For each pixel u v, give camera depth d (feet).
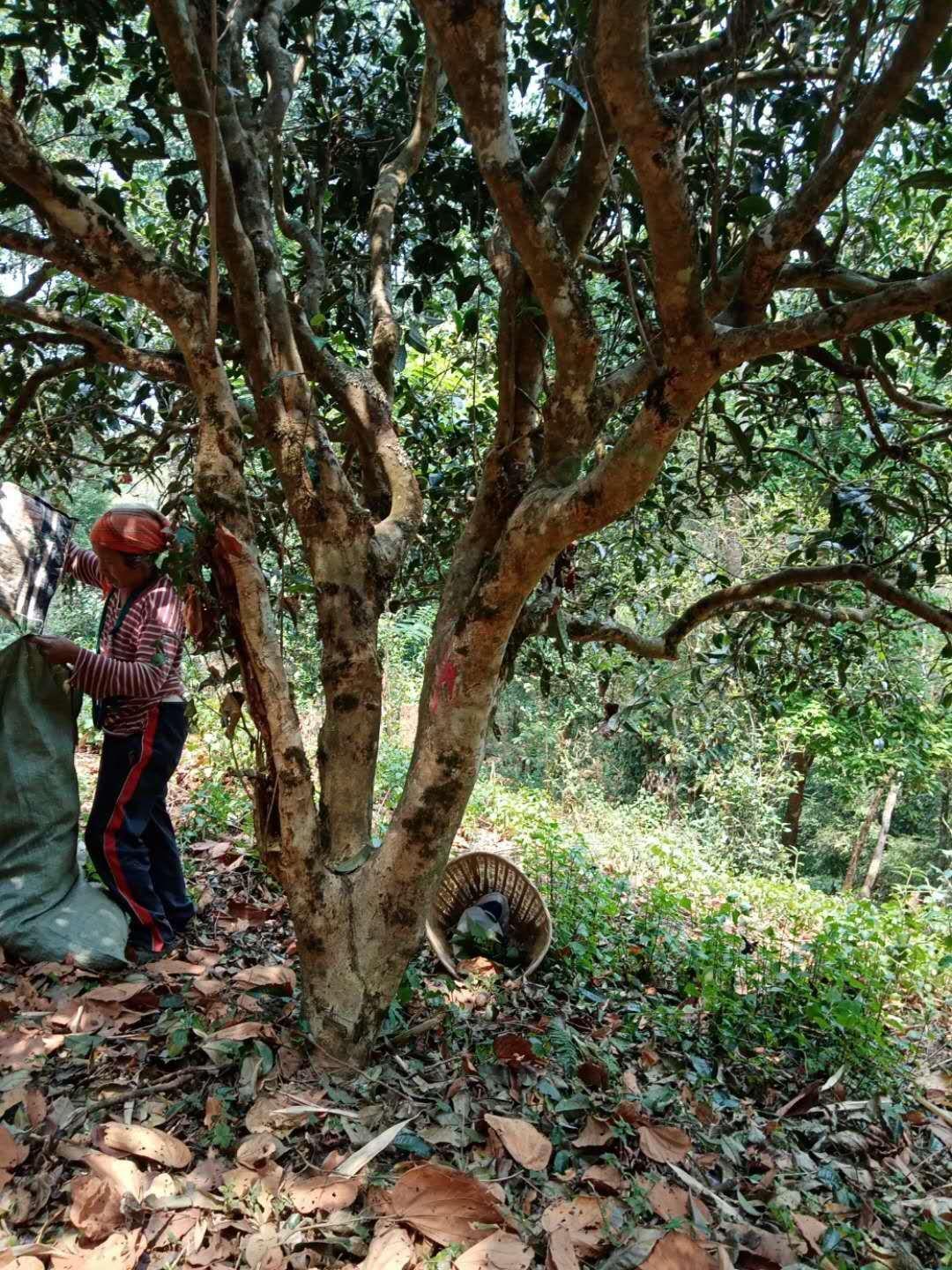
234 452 8.47
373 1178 7.62
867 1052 12.16
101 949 10.59
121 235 8.00
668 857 19.89
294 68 11.66
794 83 10.15
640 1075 10.50
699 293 6.24
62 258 8.00
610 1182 8.09
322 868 8.89
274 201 11.71
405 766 23.54
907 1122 11.44
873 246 12.23
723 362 6.50
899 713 32.22
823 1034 12.67
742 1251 7.65
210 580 9.13
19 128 7.27
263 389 8.87
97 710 11.24
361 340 13.97
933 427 14.92
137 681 10.73
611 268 9.41
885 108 6.60
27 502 11.18
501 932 13.08
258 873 14.11
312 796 8.75
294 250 17.49
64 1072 8.55
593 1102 9.36
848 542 11.67
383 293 10.81
